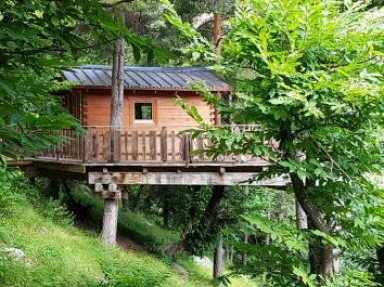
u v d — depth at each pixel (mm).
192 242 13672
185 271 13039
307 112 3195
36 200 12445
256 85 3484
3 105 1648
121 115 11883
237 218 13156
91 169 11492
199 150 3914
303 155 3908
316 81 3305
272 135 3600
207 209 13648
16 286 5961
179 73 15227
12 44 2141
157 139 13094
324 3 3334
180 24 3543
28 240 8586
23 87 1777
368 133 3482
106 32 2311
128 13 16359
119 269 5855
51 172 12992
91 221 14883
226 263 16109
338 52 3482
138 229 16281
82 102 13391
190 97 14195
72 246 9781
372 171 3576
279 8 3238
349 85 3053
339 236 3613
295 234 3580
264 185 11398
